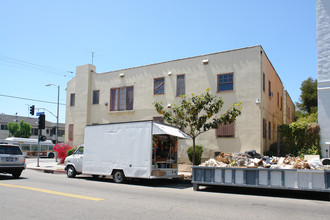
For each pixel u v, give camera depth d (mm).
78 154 15906
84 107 25359
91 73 25797
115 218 6504
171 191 11156
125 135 13633
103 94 24672
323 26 15914
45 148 43875
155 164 12930
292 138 16484
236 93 18375
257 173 10109
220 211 7387
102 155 14312
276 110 22844
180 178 14641
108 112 24016
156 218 6551
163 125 13547
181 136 13500
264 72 18906
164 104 21141
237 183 10414
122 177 13539
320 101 15766
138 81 22719
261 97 17781
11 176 15578
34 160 34469
